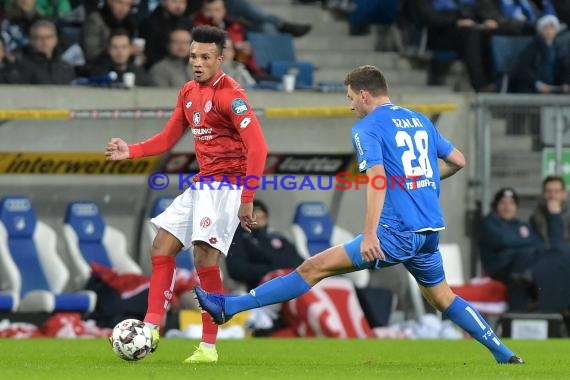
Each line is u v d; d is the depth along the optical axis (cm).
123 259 4994
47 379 2364
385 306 4988
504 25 6044
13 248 4831
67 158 5059
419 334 4888
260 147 2761
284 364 2978
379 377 2469
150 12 5706
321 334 4716
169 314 4669
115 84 5028
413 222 2658
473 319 2812
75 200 5116
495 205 5172
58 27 5256
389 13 6228
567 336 5028
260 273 4866
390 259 2670
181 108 2916
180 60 5250
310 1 6303
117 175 5150
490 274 5128
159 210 5019
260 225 4931
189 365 2816
